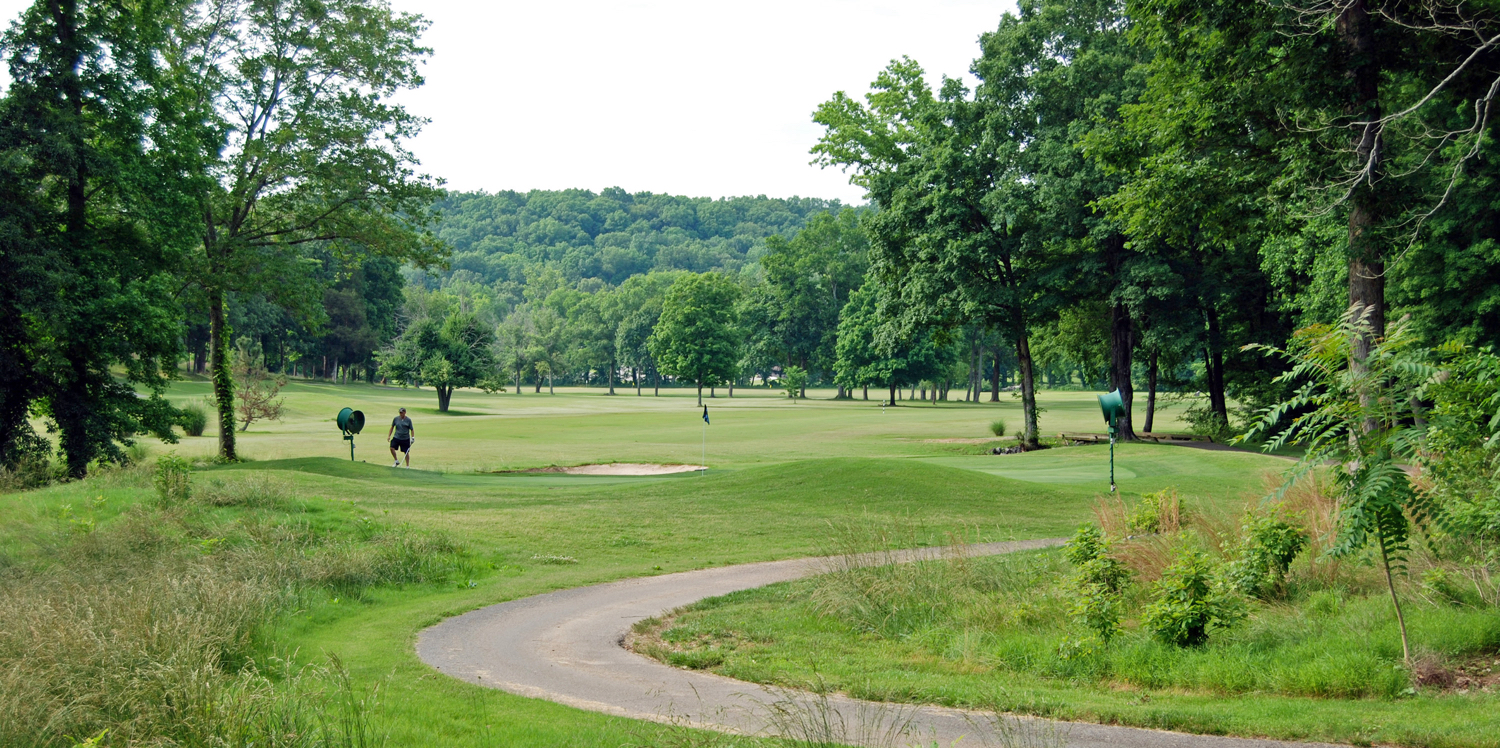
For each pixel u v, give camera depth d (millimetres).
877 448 44750
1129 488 23734
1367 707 6852
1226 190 20766
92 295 27750
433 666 9273
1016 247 40031
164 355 30172
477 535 18516
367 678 8438
